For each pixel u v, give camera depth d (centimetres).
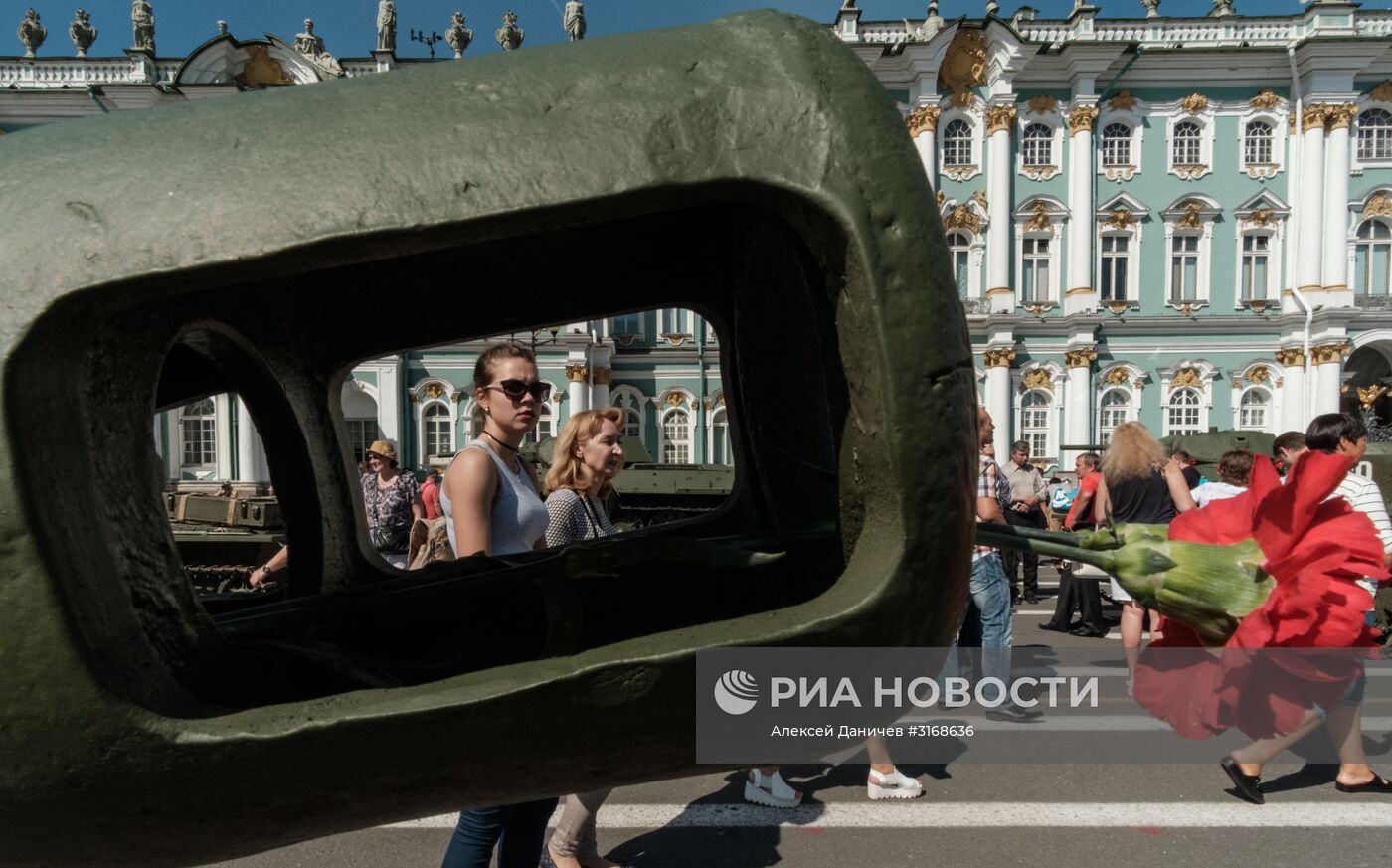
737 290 110
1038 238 2328
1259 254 2333
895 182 68
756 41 71
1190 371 2327
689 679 68
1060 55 2258
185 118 68
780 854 314
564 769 71
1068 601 694
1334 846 318
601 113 66
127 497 76
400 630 113
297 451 120
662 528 128
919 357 67
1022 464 924
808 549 103
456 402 2242
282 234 62
